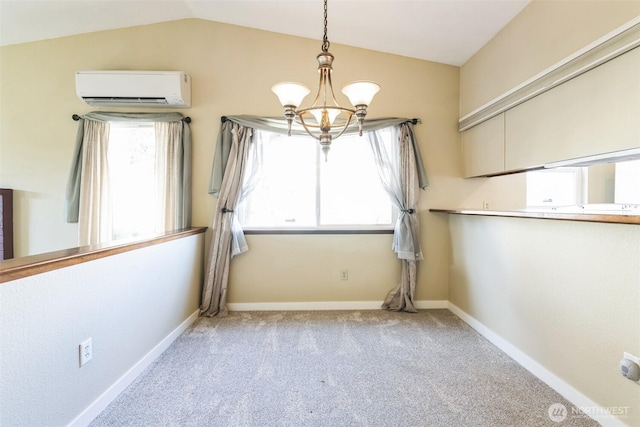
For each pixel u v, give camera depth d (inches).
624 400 52.8
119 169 116.6
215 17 113.0
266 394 66.0
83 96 108.0
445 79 120.6
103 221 112.7
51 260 47.6
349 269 120.7
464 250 108.3
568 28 70.7
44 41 113.8
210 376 72.7
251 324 104.5
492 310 91.1
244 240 116.0
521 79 86.7
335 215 122.1
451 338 93.6
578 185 117.9
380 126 114.7
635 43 55.2
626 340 52.4
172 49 115.2
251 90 116.6
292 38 117.0
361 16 98.8
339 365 77.8
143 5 103.9
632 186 102.0
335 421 57.9
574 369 62.5
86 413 56.0
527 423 57.1
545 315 70.3
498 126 97.2
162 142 113.0
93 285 57.8
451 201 120.9
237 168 113.5
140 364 73.9
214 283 113.4
